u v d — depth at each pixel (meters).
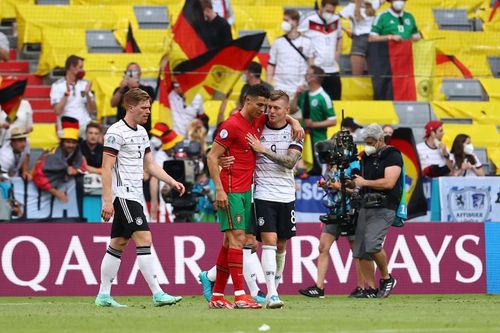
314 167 42.97
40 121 49.19
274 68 49.47
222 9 52.44
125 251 36.12
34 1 56.31
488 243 38.66
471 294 37.91
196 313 24.62
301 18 51.22
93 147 40.38
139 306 28.42
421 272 37.91
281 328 20.11
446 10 59.31
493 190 41.75
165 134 41.41
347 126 43.75
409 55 51.12
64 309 27.17
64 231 36.31
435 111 50.47
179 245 36.59
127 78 43.84
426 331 19.41
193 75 44.28
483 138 49.66
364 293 35.09
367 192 34.16
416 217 41.69
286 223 27.36
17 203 39.41
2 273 35.81
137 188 27.61
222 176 26.22
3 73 51.00
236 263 26.42
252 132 26.25
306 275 36.91
